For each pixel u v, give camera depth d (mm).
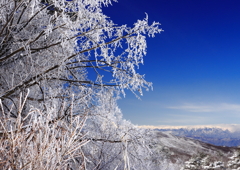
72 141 2129
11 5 4477
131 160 4590
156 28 4207
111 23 4277
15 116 3943
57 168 1955
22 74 4648
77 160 3146
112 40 4156
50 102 4234
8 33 4055
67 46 4457
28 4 4008
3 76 4598
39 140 2029
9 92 3930
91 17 4230
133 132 4543
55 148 2096
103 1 4172
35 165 1849
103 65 4605
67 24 3908
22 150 1950
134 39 4246
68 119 3904
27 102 4227
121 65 4594
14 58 4691
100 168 4336
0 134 2346
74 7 4199
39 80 4242
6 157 1940
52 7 4602
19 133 2020
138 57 4422
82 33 4082
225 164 34969
